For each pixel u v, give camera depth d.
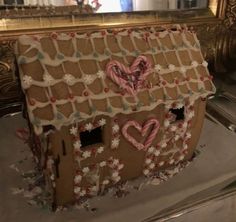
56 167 0.82
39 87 0.77
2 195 0.97
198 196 0.94
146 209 0.91
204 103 1.00
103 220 0.87
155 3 1.49
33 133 0.95
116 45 0.88
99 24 1.41
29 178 1.05
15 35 1.29
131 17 1.46
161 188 0.98
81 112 0.77
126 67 0.85
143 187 0.99
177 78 0.91
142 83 0.86
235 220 0.97
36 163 1.11
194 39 1.00
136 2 1.46
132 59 0.88
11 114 1.42
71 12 1.38
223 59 1.74
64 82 0.79
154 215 0.88
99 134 0.87
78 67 0.81
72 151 0.82
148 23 1.49
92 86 0.81
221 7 1.60
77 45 0.84
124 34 0.91
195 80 0.93
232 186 0.98
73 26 1.38
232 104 1.49
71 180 0.87
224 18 1.63
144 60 0.88
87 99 0.79
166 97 0.87
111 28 1.43
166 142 0.98
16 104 1.45
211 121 1.37
